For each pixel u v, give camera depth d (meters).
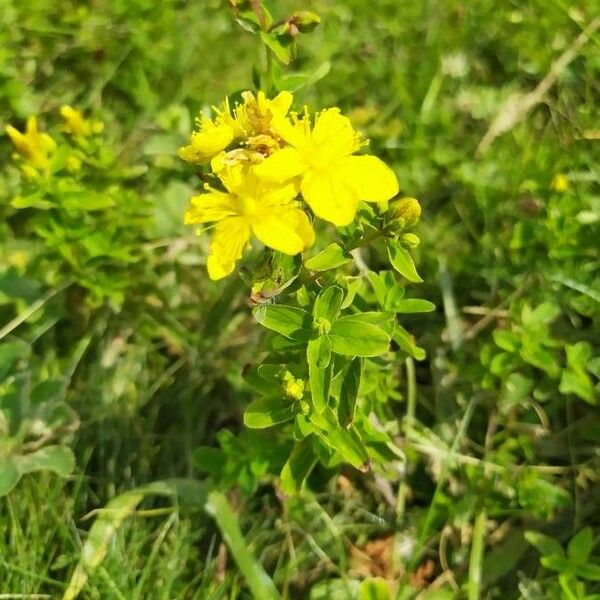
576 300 0.19
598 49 0.23
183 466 0.19
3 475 0.17
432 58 0.23
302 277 0.14
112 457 0.18
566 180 0.20
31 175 0.18
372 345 0.13
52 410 0.18
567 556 0.17
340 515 0.18
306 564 0.18
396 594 0.17
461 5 0.24
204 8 0.23
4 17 0.22
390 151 0.22
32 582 0.17
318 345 0.13
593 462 0.18
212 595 0.17
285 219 0.12
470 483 0.18
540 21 0.23
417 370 0.20
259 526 0.18
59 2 0.23
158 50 0.23
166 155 0.21
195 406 0.19
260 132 0.12
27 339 0.19
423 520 0.18
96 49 0.22
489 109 0.22
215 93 0.22
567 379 0.17
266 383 0.15
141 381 0.20
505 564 0.18
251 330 0.20
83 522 0.18
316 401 0.13
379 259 0.20
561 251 0.19
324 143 0.12
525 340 0.18
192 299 0.21
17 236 0.20
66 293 0.20
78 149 0.19
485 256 0.20
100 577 0.17
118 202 0.19
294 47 0.15
